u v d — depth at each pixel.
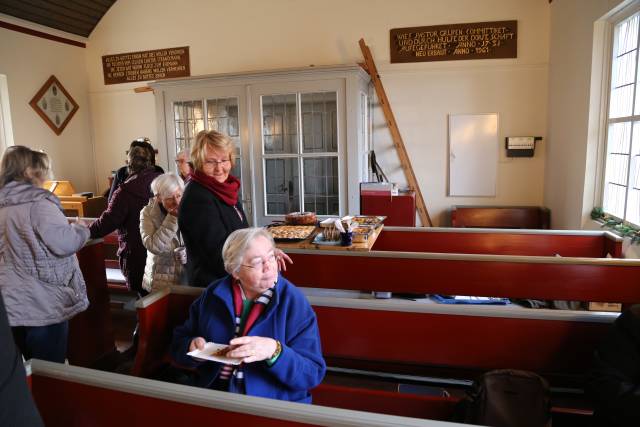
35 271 2.11
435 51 5.22
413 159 5.42
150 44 6.06
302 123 4.87
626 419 1.44
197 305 1.70
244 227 2.18
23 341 2.19
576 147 4.11
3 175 2.10
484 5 5.05
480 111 5.20
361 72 4.82
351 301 1.93
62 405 1.33
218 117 5.09
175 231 2.42
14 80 5.43
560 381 1.81
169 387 1.20
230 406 1.12
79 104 6.26
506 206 5.16
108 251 4.36
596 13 3.65
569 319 1.76
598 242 3.07
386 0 5.27
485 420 1.54
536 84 5.03
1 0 5.13
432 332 1.87
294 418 1.07
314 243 2.82
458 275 2.54
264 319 1.53
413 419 1.00
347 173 4.82
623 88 3.51
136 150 3.04
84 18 6.02
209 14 5.81
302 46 5.56
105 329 3.09
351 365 2.00
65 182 5.69
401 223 4.83
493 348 1.83
